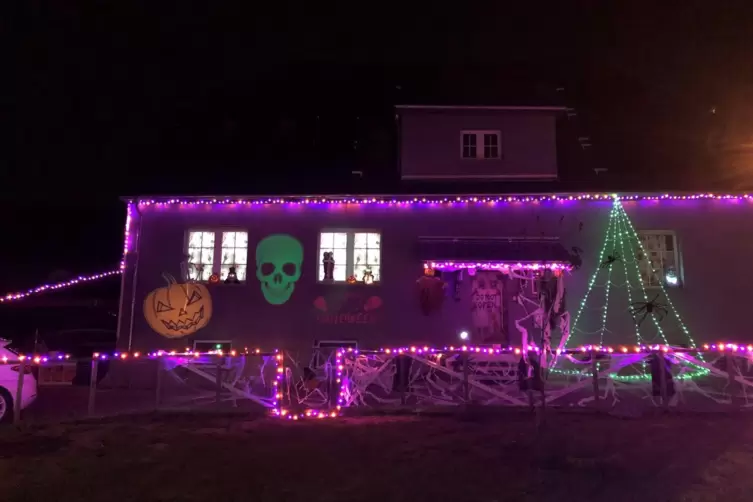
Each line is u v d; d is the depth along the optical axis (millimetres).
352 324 15852
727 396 11875
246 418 10320
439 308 15773
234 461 7414
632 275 15688
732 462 7234
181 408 10992
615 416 10133
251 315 15953
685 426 9328
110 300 27734
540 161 16797
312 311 15922
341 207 16219
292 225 16234
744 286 15586
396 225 16109
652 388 11523
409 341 15711
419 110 16953
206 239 16406
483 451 7824
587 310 15586
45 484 6520
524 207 16000
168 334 15891
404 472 6867
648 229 15812
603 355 14672
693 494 6027
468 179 16781
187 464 7277
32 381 11023
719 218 15812
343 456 7621
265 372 15508
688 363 12414
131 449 8086
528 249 15352
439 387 12094
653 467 7020
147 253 16203
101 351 21141
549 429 9023
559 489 6188
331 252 16250
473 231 15977
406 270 15945
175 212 16344
